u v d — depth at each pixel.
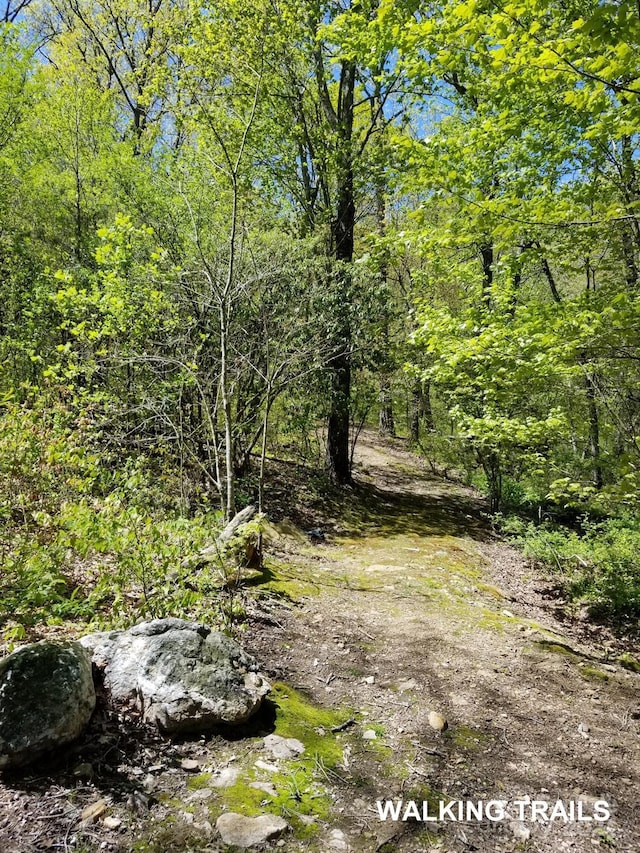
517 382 5.75
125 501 5.18
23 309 7.82
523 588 7.18
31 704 2.34
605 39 3.13
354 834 2.34
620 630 6.11
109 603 3.92
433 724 3.40
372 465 14.57
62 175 8.83
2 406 5.84
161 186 8.16
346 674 3.90
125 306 6.55
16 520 4.20
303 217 10.73
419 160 5.68
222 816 2.23
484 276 8.30
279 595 5.04
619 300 4.48
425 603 5.64
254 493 8.59
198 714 2.73
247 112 9.39
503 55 3.79
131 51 14.91
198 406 7.63
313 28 10.23
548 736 3.54
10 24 8.56
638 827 2.76
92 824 2.07
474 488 13.66
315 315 8.68
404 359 10.48
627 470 5.05
